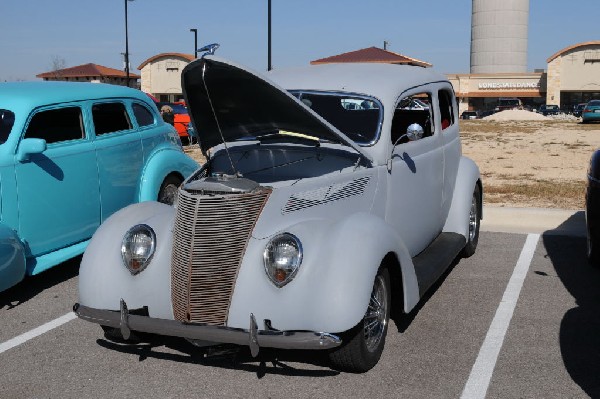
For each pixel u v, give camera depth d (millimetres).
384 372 4336
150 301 4281
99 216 6676
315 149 4930
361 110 5098
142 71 70312
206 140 5051
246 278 4008
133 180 7141
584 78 74812
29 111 5980
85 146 6496
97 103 6770
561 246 7637
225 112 4703
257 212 4129
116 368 4465
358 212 4422
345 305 3844
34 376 4363
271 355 4605
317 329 3842
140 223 4543
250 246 4062
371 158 4844
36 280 6590
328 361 4496
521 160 16781
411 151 5414
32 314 5582
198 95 4535
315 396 4020
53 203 6137
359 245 4039
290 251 3930
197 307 4055
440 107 6586
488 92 79750
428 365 4441
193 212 4109
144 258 4324
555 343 4820
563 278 6418
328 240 4066
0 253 5316
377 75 5496
